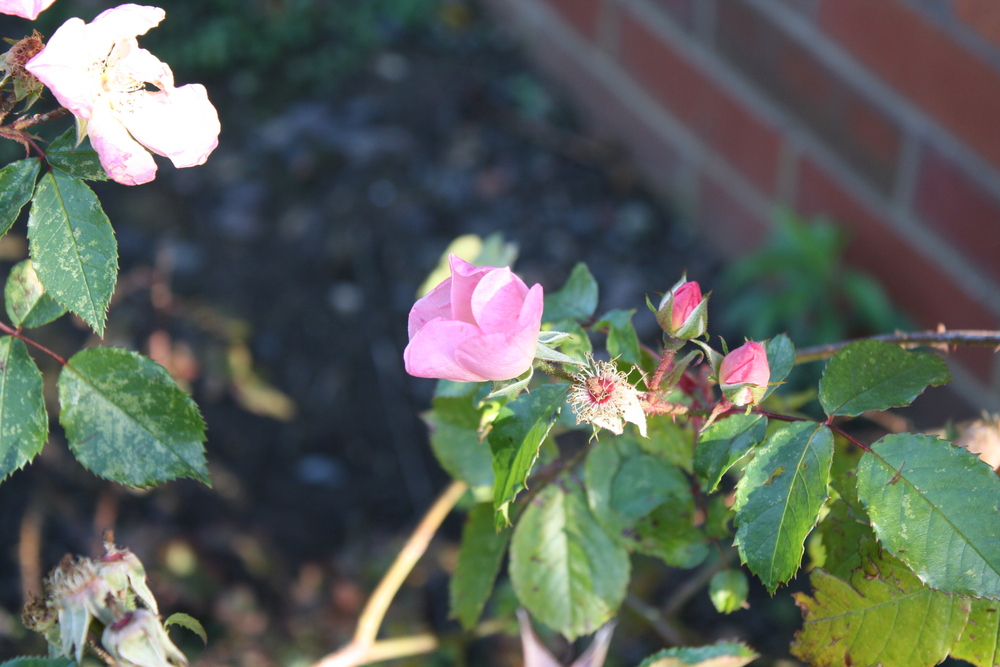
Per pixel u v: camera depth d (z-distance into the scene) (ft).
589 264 6.19
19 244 5.83
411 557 2.84
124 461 2.33
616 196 6.64
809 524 2.23
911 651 2.33
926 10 4.17
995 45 3.90
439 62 7.59
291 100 7.23
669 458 2.50
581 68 7.11
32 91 2.28
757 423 2.28
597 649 2.68
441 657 4.33
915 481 2.23
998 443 2.55
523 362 2.20
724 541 2.54
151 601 2.35
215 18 7.48
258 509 5.07
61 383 2.33
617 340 2.43
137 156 2.27
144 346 5.59
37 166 2.28
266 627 4.57
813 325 5.43
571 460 2.58
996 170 4.10
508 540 2.62
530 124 7.11
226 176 6.66
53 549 4.61
